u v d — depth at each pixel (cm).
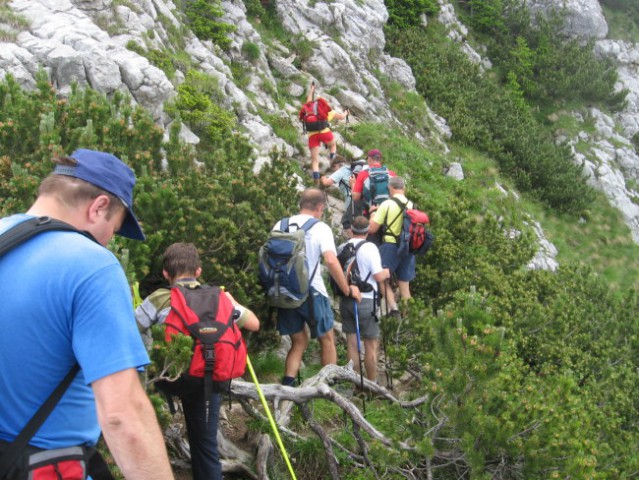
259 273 617
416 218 821
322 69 1778
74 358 207
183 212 609
